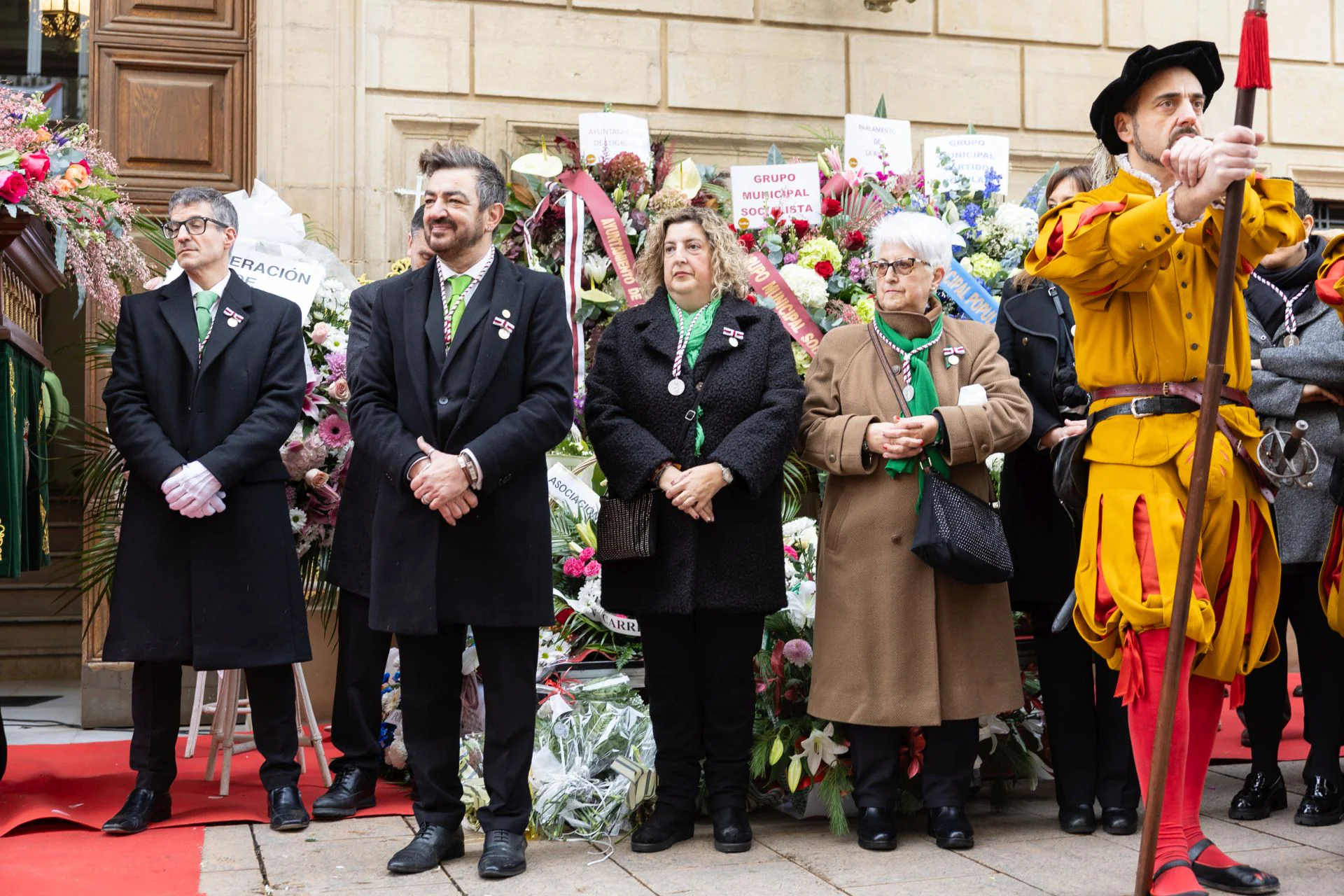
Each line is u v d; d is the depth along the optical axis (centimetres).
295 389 381
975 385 344
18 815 364
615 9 648
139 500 368
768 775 379
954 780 343
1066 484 305
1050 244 280
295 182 601
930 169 538
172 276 450
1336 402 368
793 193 491
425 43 621
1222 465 281
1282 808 372
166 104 606
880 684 334
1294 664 640
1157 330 284
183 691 561
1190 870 275
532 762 358
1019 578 361
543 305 330
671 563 334
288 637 370
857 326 365
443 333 324
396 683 438
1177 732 276
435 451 310
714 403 339
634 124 504
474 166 328
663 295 361
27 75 657
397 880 306
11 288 396
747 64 667
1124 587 282
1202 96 285
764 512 342
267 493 374
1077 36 713
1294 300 384
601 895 292
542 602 321
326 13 606
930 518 328
